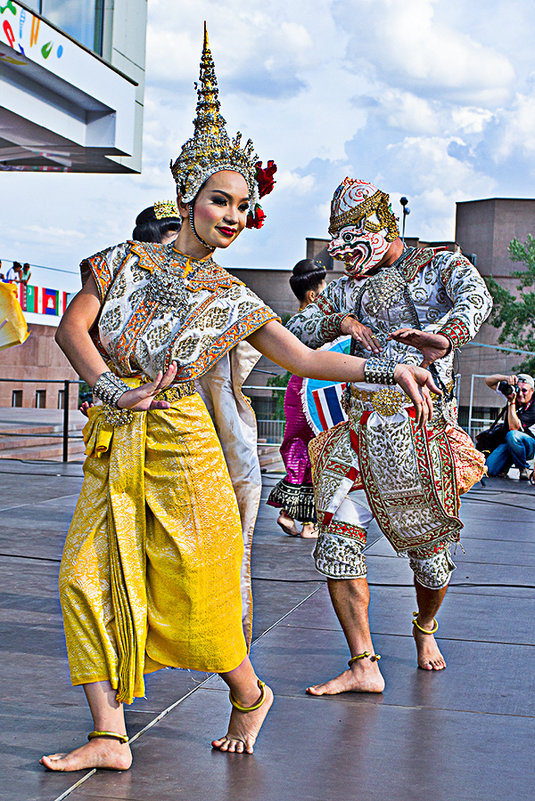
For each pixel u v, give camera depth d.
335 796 2.40
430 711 3.07
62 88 12.51
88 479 2.58
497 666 3.59
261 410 14.21
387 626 4.15
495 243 43.53
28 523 6.57
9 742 2.67
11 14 10.69
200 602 2.52
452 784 2.50
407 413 3.23
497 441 11.34
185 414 2.53
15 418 17.86
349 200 3.36
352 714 3.02
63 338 2.54
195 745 2.71
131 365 2.57
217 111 2.67
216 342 2.57
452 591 4.92
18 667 3.36
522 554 6.09
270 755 2.66
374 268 3.41
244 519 2.69
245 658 2.65
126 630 2.47
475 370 37.94
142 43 15.59
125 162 15.52
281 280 39.50
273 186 2.77
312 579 5.12
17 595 4.43
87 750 2.50
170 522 2.52
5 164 15.25
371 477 3.28
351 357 2.61
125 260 2.59
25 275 23.45
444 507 3.29
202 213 2.59
